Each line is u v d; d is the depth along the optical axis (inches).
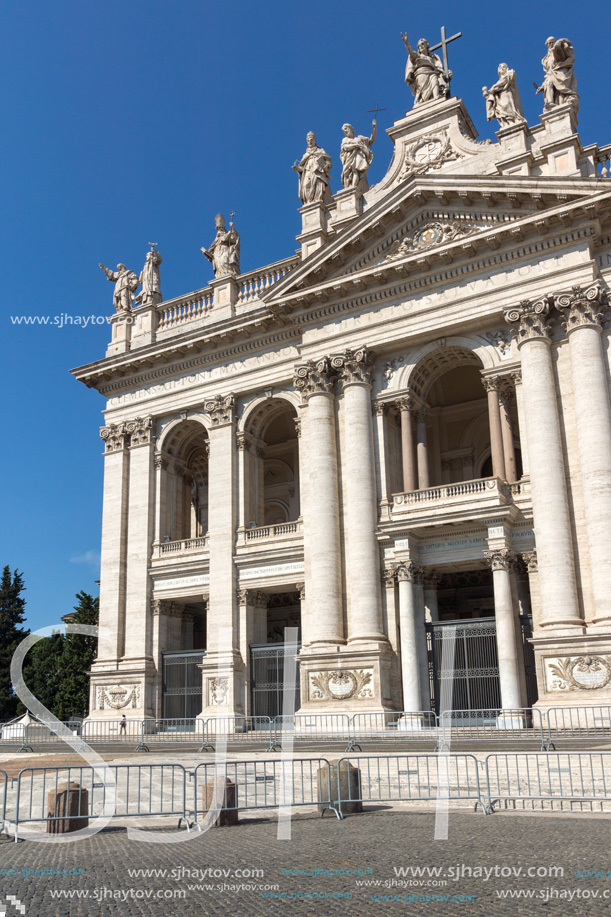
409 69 1592.0
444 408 1685.5
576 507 1221.1
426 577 1375.5
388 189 1547.7
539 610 1226.0
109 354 1814.7
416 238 1434.5
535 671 1233.4
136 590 1647.4
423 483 1408.7
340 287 1448.1
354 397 1430.9
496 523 1258.6
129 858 482.9
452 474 1667.1
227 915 332.8
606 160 1365.7
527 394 1270.9
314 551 1387.8
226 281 1708.9
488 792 647.8
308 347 1493.6
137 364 1738.4
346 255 1470.2
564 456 1245.7
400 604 1315.2
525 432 1280.8
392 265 1400.1
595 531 1171.9
